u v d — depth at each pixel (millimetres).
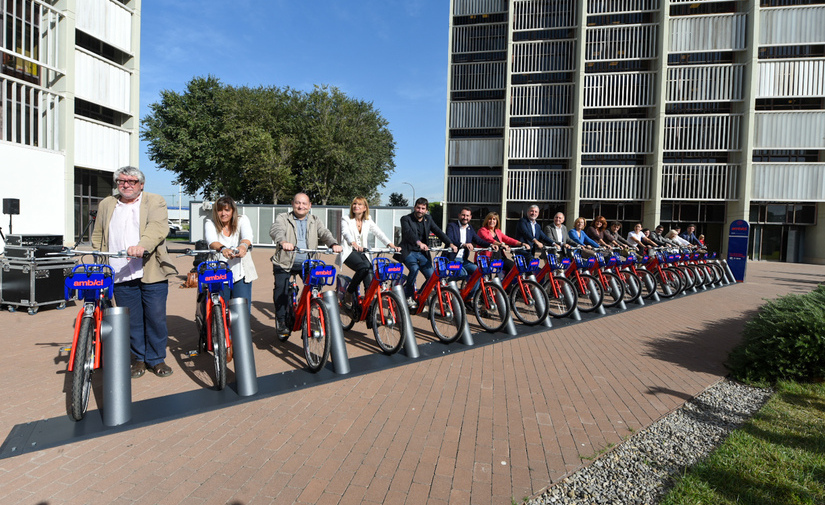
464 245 6523
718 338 6148
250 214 25938
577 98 27438
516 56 28641
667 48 26172
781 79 24984
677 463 2855
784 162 25344
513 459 2859
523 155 28703
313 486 2539
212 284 4031
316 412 3512
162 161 37000
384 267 5086
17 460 2750
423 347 5371
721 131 25969
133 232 4047
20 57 14617
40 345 5277
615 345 5684
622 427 3342
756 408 3752
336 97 36531
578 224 8758
